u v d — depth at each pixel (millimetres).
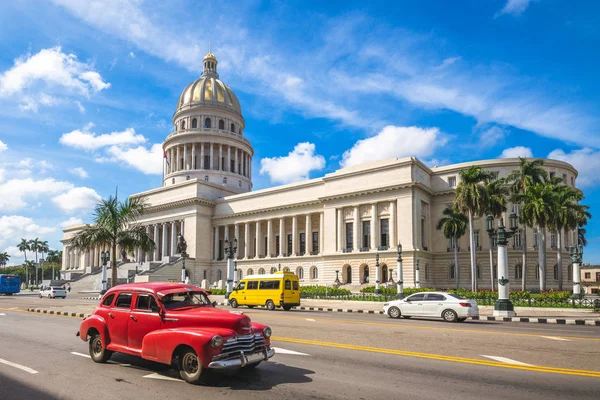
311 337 17297
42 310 30469
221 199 91125
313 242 79500
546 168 66875
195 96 107312
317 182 77688
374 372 11273
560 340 16641
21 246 156000
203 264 88312
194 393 9438
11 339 17297
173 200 94562
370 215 68312
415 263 61719
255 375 10984
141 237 38906
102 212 37781
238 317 10539
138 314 11711
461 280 65688
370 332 18797
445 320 25797
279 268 76125
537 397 9047
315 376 10875
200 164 102688
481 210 51000
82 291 75312
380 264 64938
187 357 10336
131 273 77750
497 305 28266
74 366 12141
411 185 63812
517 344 15555
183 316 10938
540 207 47438
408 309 27125
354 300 43062
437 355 13453
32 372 11430
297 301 36656
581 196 54438
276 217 82250
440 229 64750
